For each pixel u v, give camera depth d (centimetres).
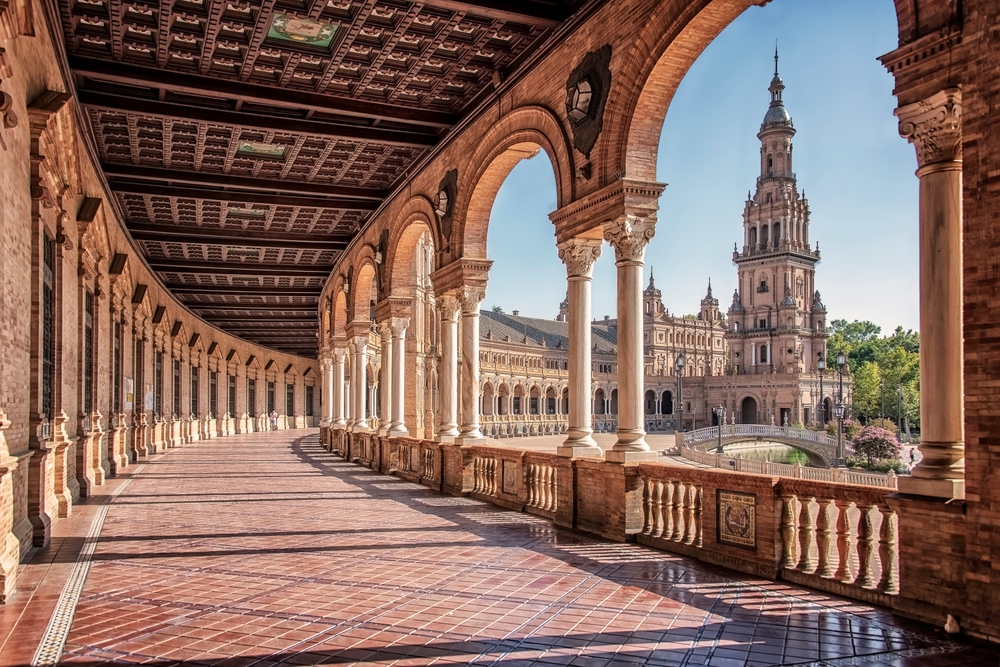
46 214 1060
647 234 1038
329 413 3481
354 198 2161
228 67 1345
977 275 589
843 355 4106
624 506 999
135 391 2541
